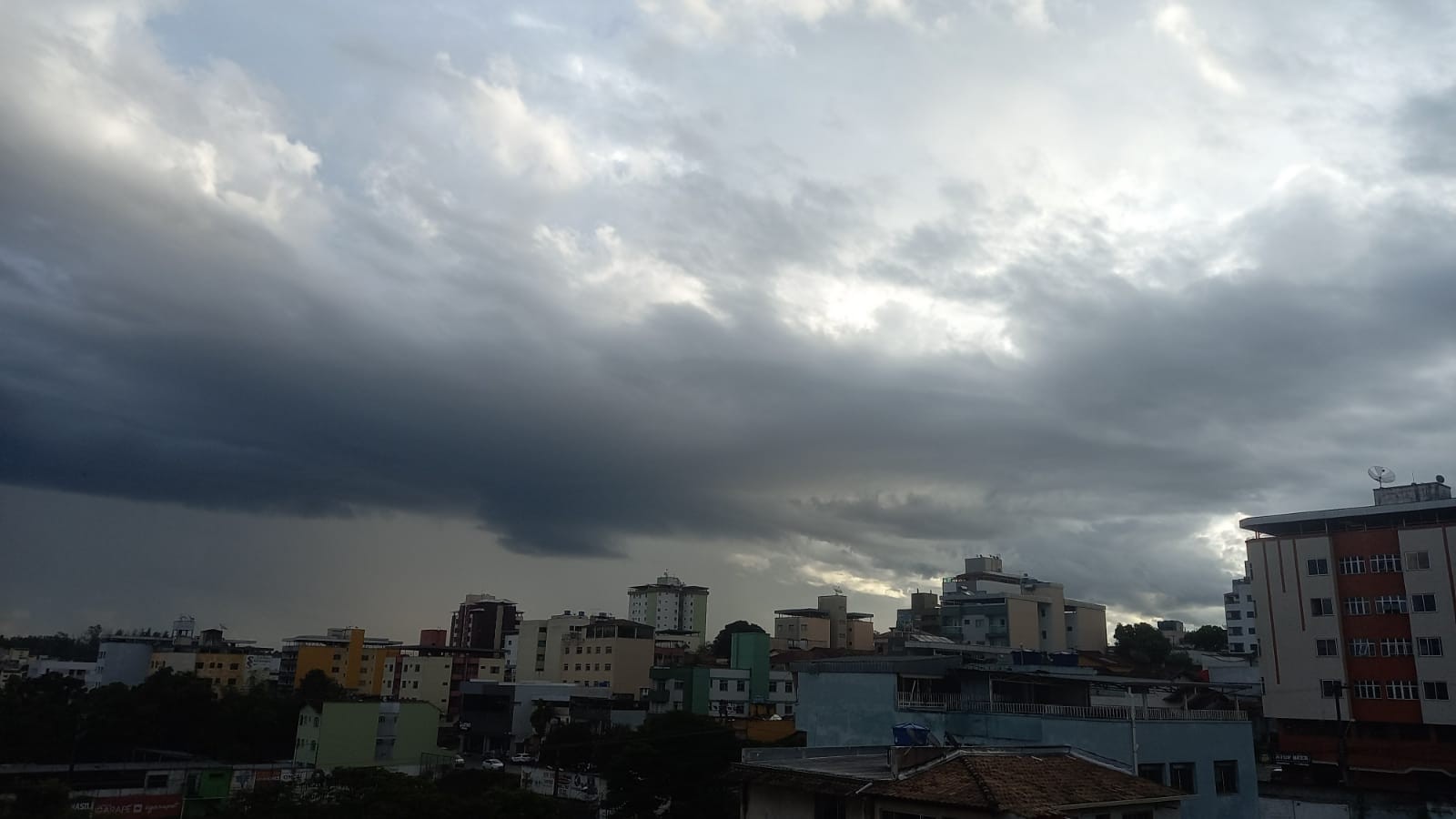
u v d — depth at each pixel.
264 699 88.06
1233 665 87.75
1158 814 26.33
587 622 128.00
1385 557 63.38
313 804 38.94
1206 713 38.09
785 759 31.38
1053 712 35.44
